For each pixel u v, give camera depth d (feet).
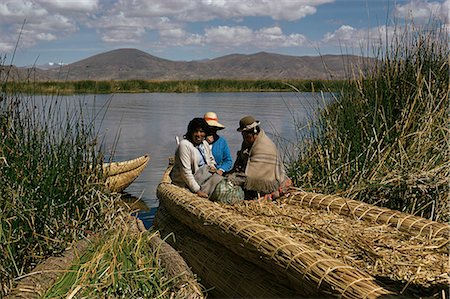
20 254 14.58
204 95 141.28
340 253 12.75
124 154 39.50
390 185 18.62
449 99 19.89
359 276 10.22
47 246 15.19
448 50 21.18
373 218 15.42
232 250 13.89
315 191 20.03
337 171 20.36
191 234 17.15
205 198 19.42
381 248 13.05
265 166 18.99
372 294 9.56
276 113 71.05
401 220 14.76
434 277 11.26
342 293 9.90
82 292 12.53
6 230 14.17
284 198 18.48
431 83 20.52
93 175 17.89
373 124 20.12
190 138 20.75
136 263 13.84
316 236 14.12
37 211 15.48
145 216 23.98
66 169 17.01
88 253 14.51
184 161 20.08
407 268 11.75
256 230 13.09
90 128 18.60
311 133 22.33
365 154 20.16
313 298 10.68
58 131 17.69
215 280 14.55
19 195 14.94
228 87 171.12
